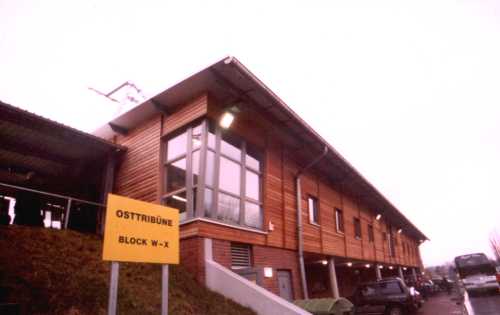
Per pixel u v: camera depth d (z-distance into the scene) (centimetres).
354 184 1941
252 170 1173
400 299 1382
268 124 1220
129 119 1211
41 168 1301
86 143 1119
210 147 1005
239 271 938
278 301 747
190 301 713
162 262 470
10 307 464
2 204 946
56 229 823
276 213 1214
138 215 455
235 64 891
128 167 1195
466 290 2545
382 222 2638
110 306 390
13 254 606
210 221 919
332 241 1612
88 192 1242
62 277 592
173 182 1045
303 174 1498
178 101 1088
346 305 930
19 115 916
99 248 793
